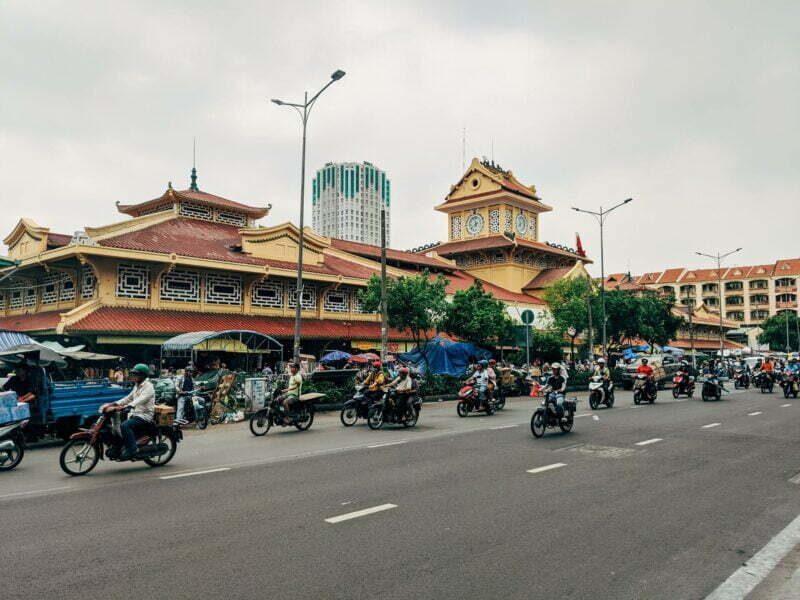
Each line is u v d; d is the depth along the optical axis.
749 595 5.02
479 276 53.62
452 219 57.50
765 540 6.42
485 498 8.09
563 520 7.07
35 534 6.48
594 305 40.69
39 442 14.30
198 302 28.66
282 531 6.59
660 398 27.61
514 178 56.88
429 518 7.12
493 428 16.08
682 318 47.75
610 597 4.94
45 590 4.99
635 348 45.50
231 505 7.70
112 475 9.82
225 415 18.92
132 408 10.41
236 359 28.52
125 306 26.09
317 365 27.89
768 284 112.50
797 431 15.15
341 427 16.73
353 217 179.75
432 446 12.81
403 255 46.59
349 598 4.85
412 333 33.59
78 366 23.56
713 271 119.06
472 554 5.89
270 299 31.53
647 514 7.37
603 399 22.38
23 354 13.71
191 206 34.50
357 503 7.80
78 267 27.66
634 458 11.27
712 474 9.80
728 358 61.44
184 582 5.15
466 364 29.97
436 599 4.85
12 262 24.62
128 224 29.80
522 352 38.72
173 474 9.81
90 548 6.02
